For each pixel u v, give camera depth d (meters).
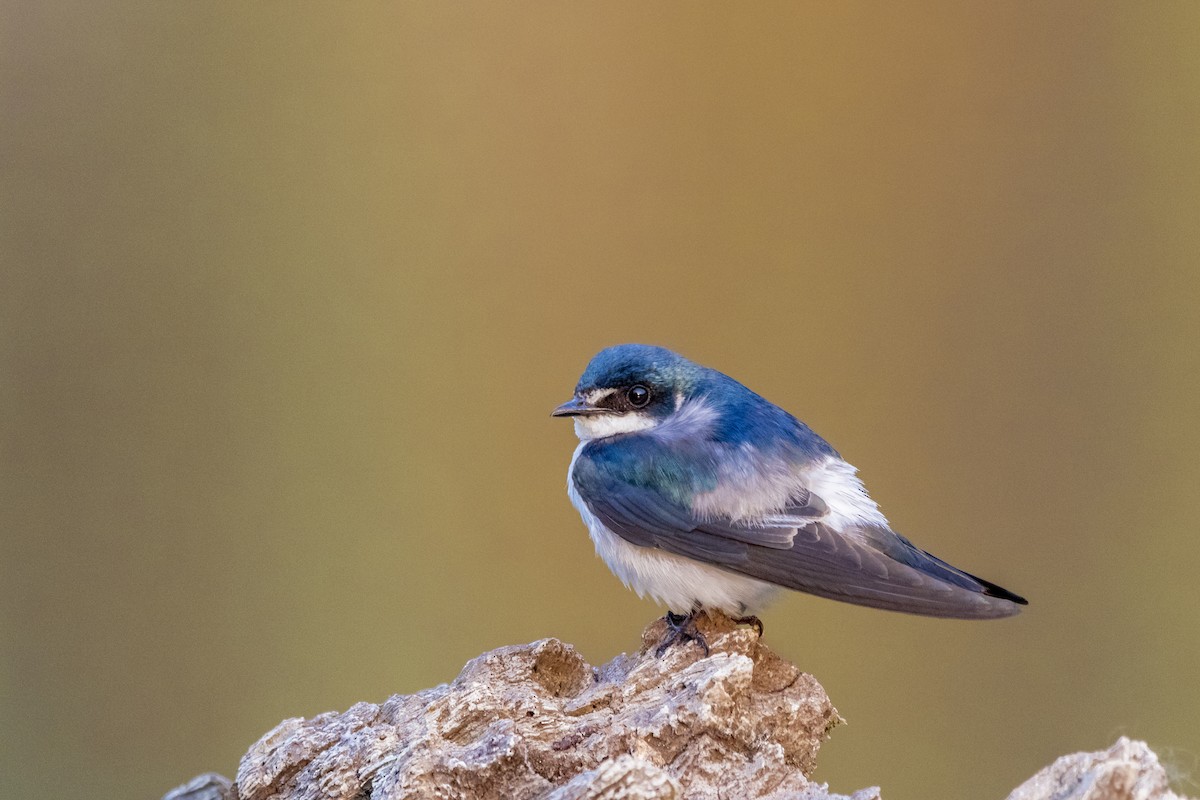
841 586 4.04
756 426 4.07
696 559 4.05
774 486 4.05
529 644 4.02
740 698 4.00
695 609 4.06
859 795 3.98
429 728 4.00
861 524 4.05
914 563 4.05
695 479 4.06
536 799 3.98
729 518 4.05
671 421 4.08
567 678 4.02
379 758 4.00
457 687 4.02
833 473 4.06
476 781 3.99
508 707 4.00
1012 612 4.02
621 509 4.06
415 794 3.98
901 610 4.03
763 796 3.99
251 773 4.01
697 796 3.99
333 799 4.00
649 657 4.04
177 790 4.02
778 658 4.02
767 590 4.05
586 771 3.99
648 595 4.07
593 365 4.09
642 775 3.97
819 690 4.02
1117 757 3.97
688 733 3.99
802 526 4.05
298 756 4.01
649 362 4.08
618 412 4.08
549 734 4.00
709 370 4.09
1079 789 3.96
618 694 4.01
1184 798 3.96
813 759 4.01
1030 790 3.97
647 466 4.06
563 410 4.08
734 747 4.00
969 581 4.04
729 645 4.02
